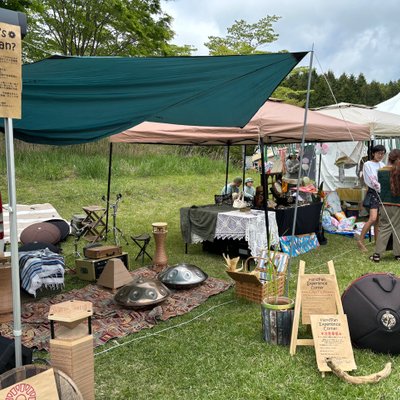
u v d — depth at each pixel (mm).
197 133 6141
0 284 4078
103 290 4945
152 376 3068
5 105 2062
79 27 15703
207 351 3422
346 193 9328
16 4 8164
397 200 5699
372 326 3209
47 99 3359
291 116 5426
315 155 10812
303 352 3328
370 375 2887
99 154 15703
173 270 5016
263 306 3531
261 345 3484
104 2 14812
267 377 2986
